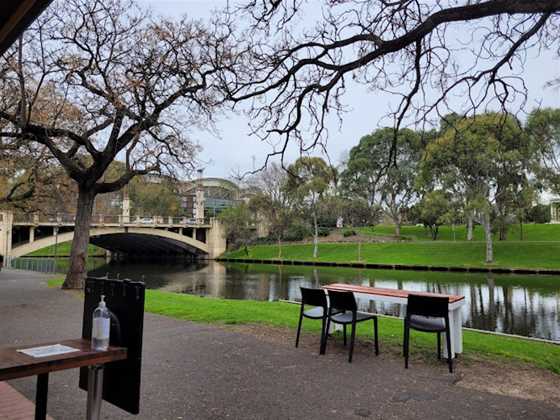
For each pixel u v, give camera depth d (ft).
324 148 24.18
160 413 12.47
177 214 195.62
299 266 133.90
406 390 14.85
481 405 13.56
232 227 166.61
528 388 15.35
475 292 70.74
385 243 150.61
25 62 36.65
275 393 14.35
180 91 36.37
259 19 21.93
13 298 38.88
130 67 38.86
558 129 71.67
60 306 34.09
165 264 148.36
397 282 86.07
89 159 64.08
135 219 150.10
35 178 61.77
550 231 161.27
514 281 85.20
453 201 110.83
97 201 159.43
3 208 76.59
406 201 162.50
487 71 20.92
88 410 8.97
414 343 21.79
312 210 148.87
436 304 17.40
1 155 52.95
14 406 12.48
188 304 35.96
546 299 62.23
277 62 22.57
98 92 40.42
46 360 7.68
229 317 28.94
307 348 20.56
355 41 19.94
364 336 23.30
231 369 17.03
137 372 8.59
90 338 9.70
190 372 16.57
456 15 16.80
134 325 8.71
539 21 17.66
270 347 20.66
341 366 17.62
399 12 19.94
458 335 19.44
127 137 43.78
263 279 97.19
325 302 19.85
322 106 22.53
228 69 29.32
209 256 170.81
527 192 97.81
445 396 14.33
